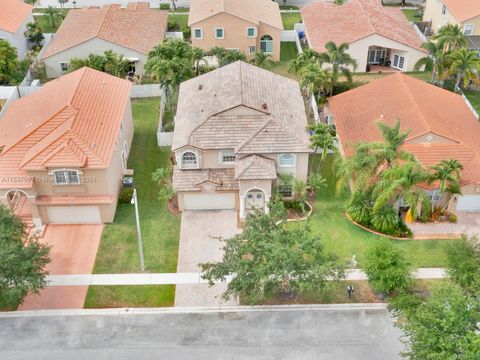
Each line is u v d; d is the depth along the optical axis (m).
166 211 43.94
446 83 60.75
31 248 34.62
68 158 39.81
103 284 37.50
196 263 39.19
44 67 64.25
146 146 51.62
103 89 48.66
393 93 49.91
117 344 33.44
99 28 63.25
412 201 38.97
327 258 34.62
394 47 63.84
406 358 32.22
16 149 41.41
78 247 40.44
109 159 40.84
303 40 72.38
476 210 43.22
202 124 42.91
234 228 42.19
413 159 39.41
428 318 28.64
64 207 41.66
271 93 46.88
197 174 43.16
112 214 42.44
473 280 33.16
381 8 71.62
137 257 39.66
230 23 64.62
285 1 84.50
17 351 33.03
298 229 34.84
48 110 44.66
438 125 45.31
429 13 75.50
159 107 57.94
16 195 44.06
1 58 59.34
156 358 32.53
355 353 32.72
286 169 43.09
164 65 52.53
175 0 82.88
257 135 42.16
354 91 53.34
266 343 33.34
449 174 39.50
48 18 76.31
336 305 35.72
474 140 46.47
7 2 68.25
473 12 65.56
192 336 33.88
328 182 46.88
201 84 49.19
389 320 34.72
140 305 35.97
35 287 33.72
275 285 33.81
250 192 42.19
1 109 55.53
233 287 33.56
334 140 44.75
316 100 57.22
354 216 41.91
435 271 38.03
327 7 71.94
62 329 34.41
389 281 34.16
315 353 32.72
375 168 40.12
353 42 63.41
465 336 27.12
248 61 66.38
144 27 66.81
